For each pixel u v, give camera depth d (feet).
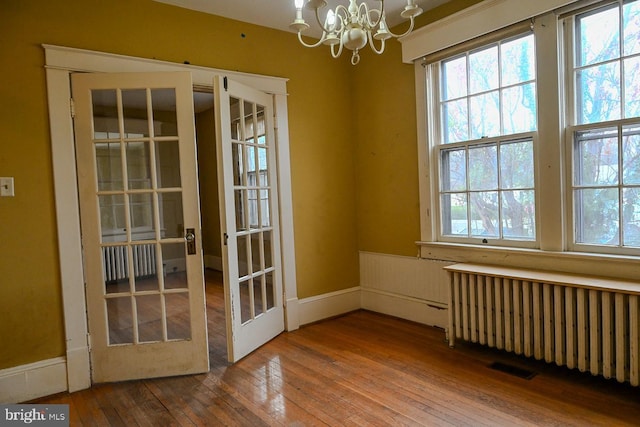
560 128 8.64
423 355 9.63
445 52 10.55
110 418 7.42
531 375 8.37
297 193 12.14
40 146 8.31
